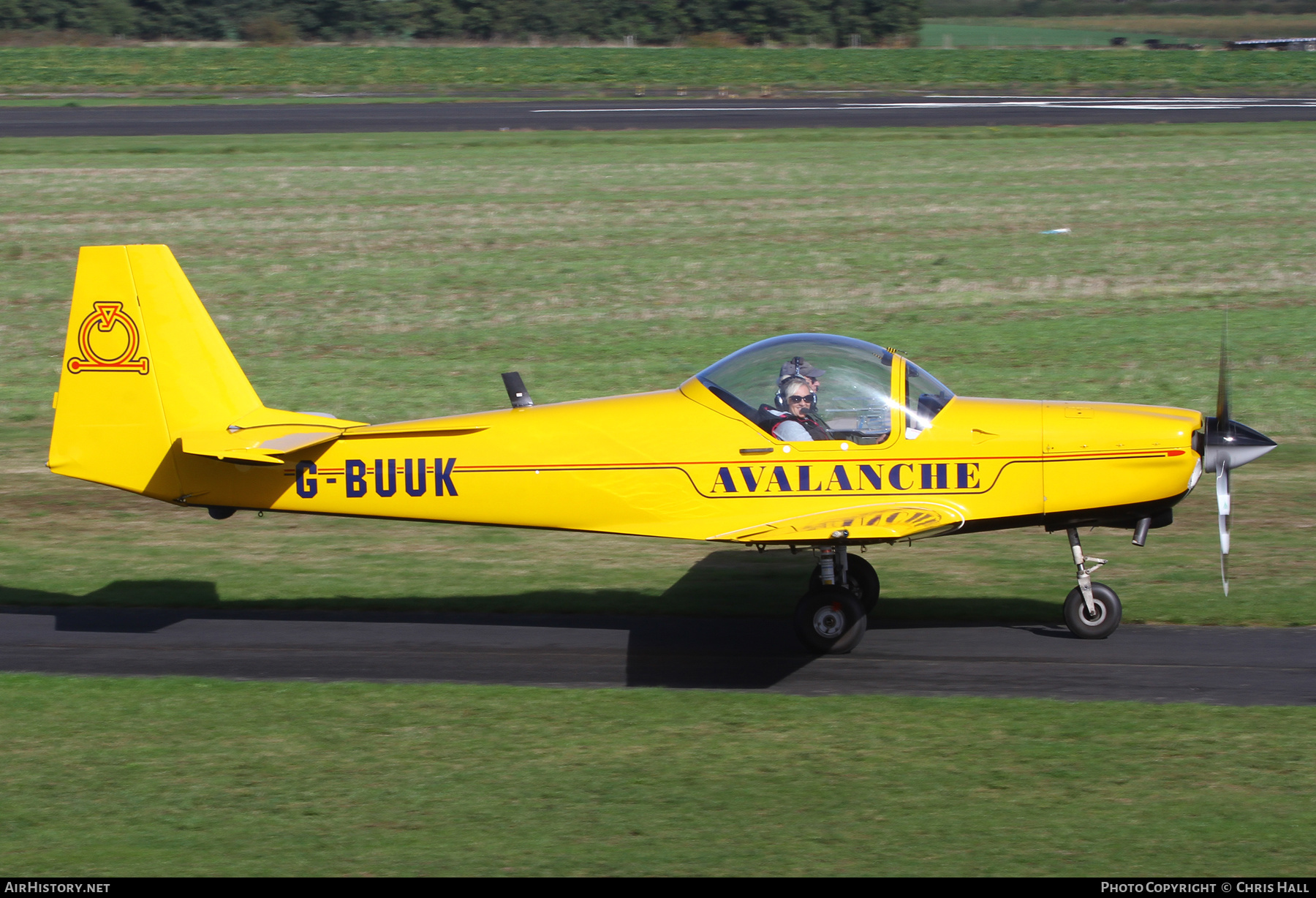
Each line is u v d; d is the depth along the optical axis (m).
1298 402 47.84
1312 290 65.44
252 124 128.12
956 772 20.48
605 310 63.81
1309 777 20.05
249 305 64.88
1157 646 26.50
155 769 20.95
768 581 31.69
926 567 32.34
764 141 115.62
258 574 32.31
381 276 70.69
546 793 19.92
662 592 30.84
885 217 84.44
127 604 30.16
